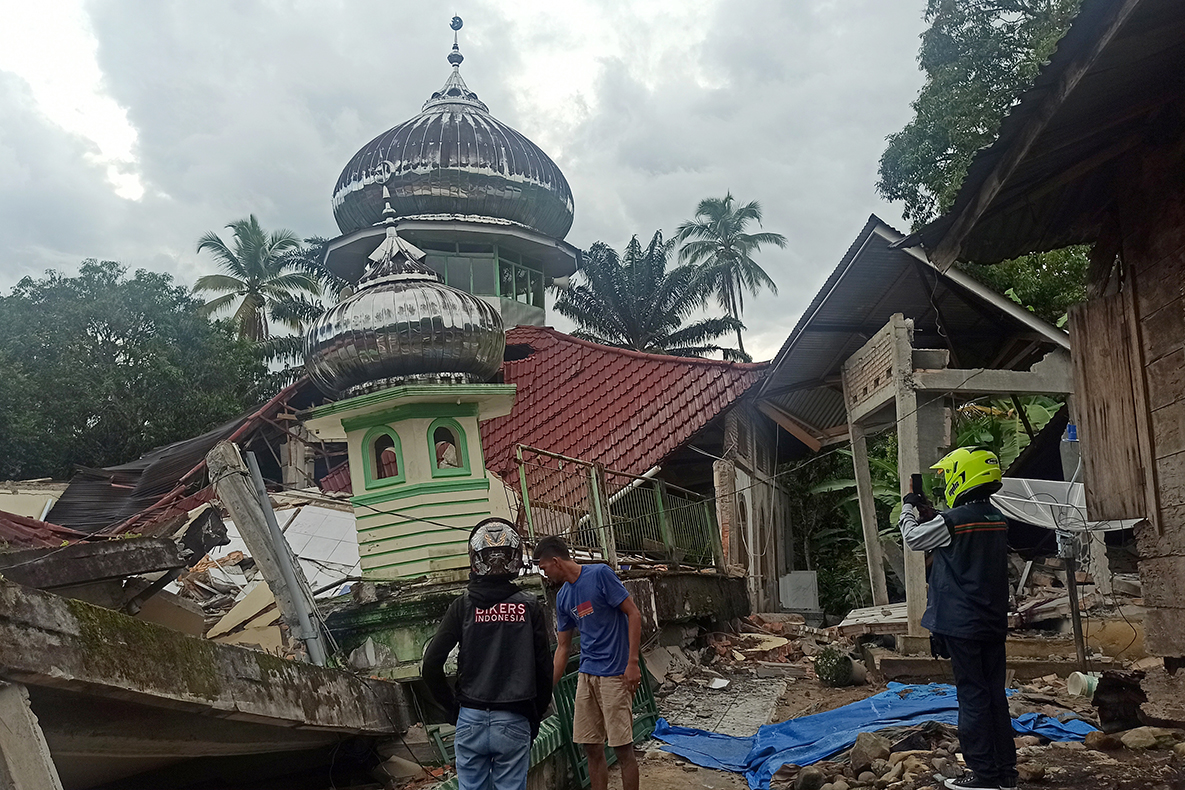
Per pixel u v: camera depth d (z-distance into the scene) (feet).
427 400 33.83
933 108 58.39
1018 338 52.16
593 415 65.67
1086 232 23.66
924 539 18.43
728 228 165.37
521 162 81.92
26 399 79.87
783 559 76.43
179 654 18.54
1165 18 14.55
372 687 26.68
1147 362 20.43
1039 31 53.67
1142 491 20.80
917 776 21.02
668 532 50.34
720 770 26.27
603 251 152.35
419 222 79.15
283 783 25.79
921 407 42.57
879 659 37.76
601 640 21.65
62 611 15.60
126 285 91.50
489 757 16.89
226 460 28.19
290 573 28.04
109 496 66.80
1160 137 19.30
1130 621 37.01
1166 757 20.52
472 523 33.94
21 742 14.05
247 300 141.28
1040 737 24.31
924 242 23.07
